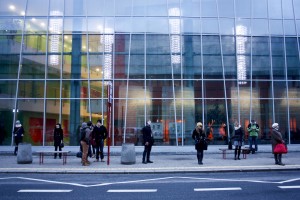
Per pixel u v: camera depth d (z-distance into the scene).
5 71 24.66
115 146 23.75
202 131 16.39
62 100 24.38
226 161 17.52
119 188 10.62
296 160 17.88
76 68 24.73
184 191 10.05
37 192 9.99
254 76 25.17
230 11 25.67
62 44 24.95
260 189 10.21
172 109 24.36
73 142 23.91
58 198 9.16
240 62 25.17
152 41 25.03
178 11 25.39
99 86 24.56
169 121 24.22
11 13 25.27
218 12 25.55
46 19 25.22
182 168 14.51
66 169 14.23
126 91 24.48
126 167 15.01
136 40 25.03
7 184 11.37
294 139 24.78
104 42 24.98
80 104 24.39
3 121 24.14
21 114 24.25
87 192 9.99
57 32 25.06
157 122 24.19
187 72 24.83
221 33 25.34
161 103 24.41
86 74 24.69
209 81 24.83
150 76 24.69
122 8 25.38
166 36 25.11
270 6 26.03
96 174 13.73
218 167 14.73
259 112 24.83
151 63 24.81
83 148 15.89
